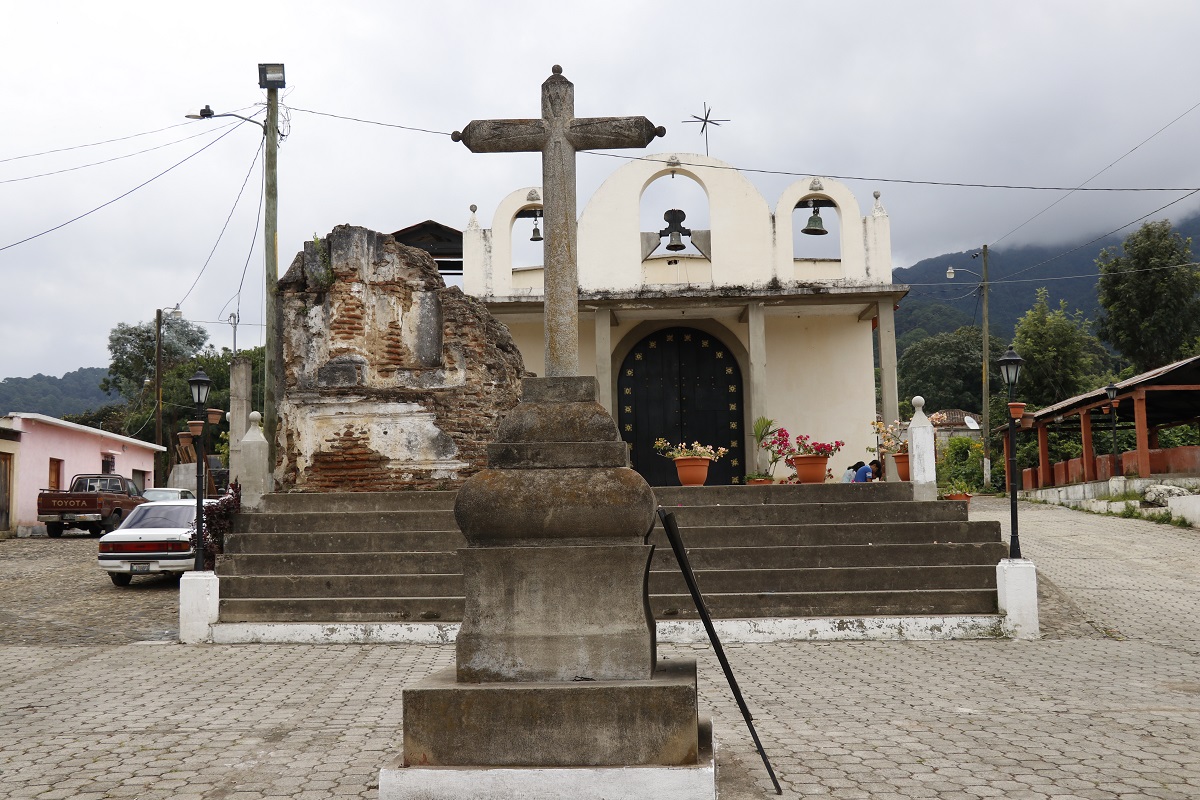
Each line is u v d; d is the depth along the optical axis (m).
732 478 23.48
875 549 12.41
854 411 23.25
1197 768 5.95
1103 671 9.49
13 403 108.75
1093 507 26.08
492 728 4.99
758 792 5.51
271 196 20.00
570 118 6.21
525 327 23.58
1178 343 40.41
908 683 8.94
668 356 23.84
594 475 5.48
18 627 13.30
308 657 10.70
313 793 5.63
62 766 6.30
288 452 15.79
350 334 15.70
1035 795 5.43
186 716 7.82
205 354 54.03
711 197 21.89
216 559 16.47
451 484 15.48
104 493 28.03
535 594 5.30
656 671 5.48
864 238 21.72
